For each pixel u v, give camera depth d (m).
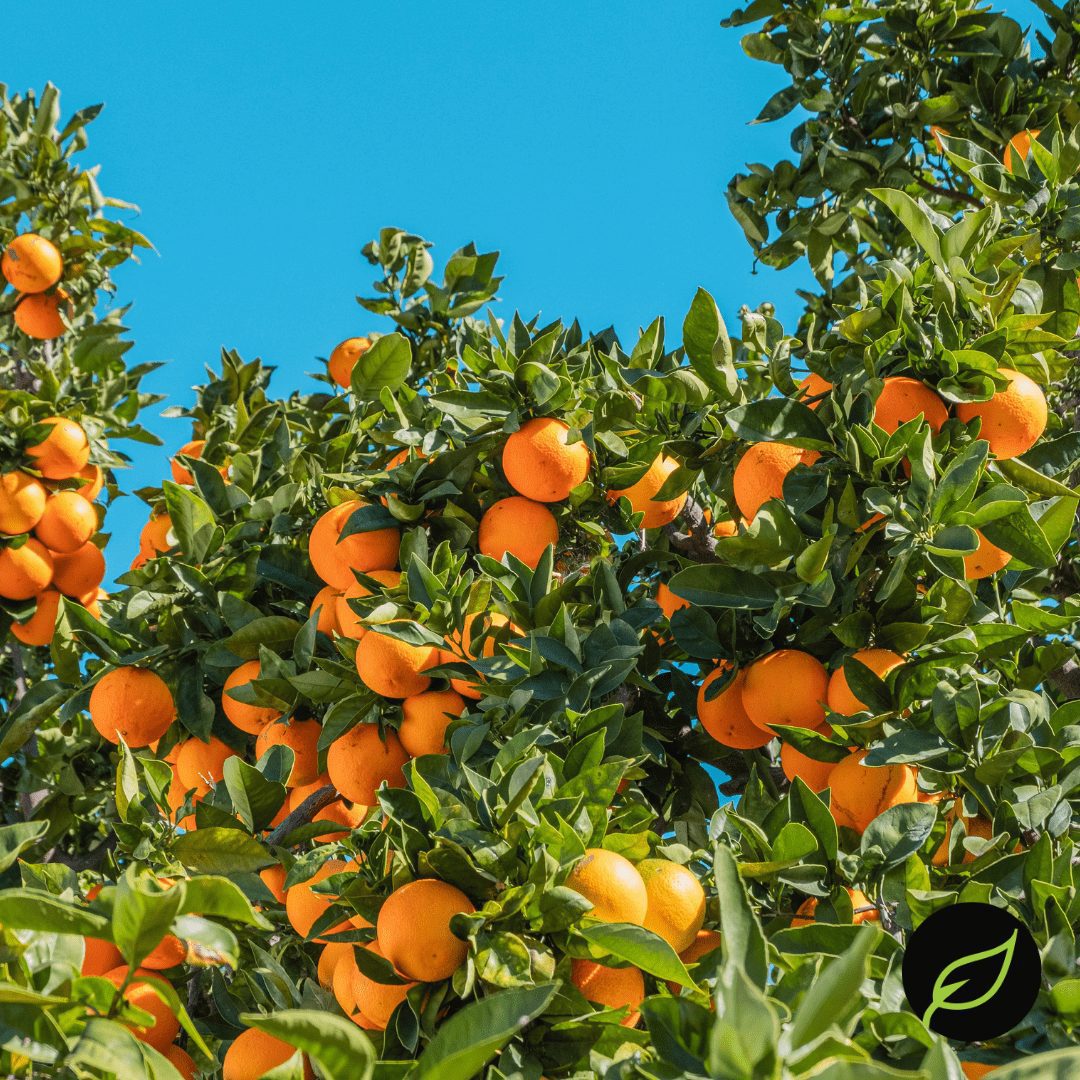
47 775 3.52
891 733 2.80
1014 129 3.53
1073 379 3.32
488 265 3.67
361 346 3.69
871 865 2.75
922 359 2.91
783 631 2.95
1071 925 2.68
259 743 3.07
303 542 3.25
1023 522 2.86
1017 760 2.78
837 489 2.90
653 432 3.11
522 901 2.63
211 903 2.52
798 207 3.68
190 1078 2.81
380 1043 2.71
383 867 2.71
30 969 2.56
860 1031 2.57
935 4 3.54
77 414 3.53
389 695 2.93
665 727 3.12
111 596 3.43
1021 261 3.14
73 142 3.84
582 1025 2.63
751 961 2.43
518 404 3.08
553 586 3.09
